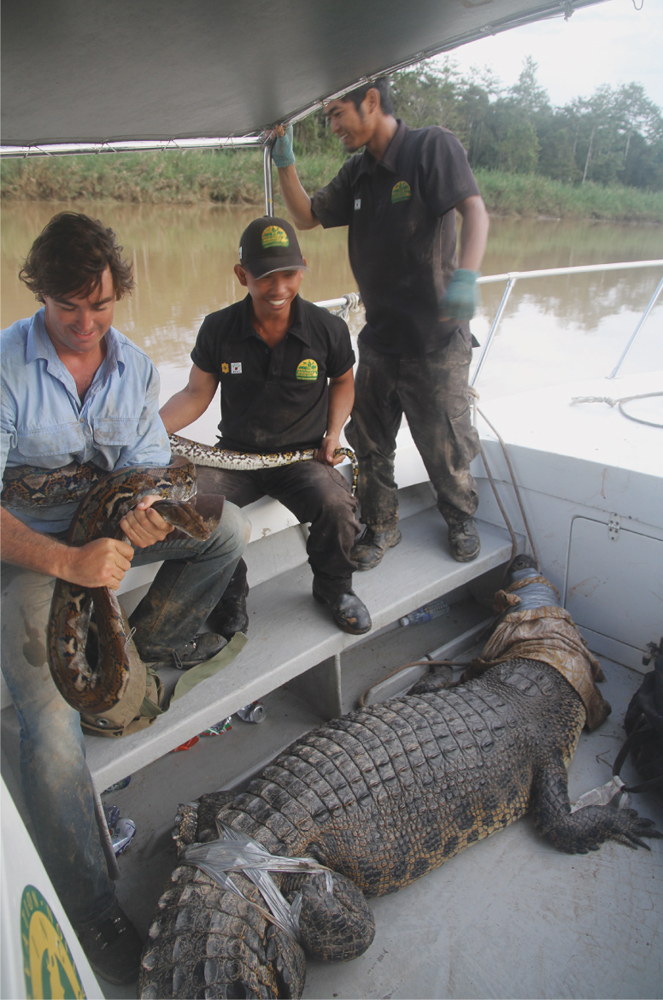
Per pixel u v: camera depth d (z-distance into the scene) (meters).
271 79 2.37
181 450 2.52
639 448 3.12
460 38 2.32
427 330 2.63
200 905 1.67
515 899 2.12
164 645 2.28
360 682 3.09
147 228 11.19
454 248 2.59
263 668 2.32
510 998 1.82
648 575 2.89
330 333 2.53
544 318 11.80
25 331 1.76
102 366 1.82
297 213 3.12
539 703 2.48
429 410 2.77
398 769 2.09
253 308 2.45
